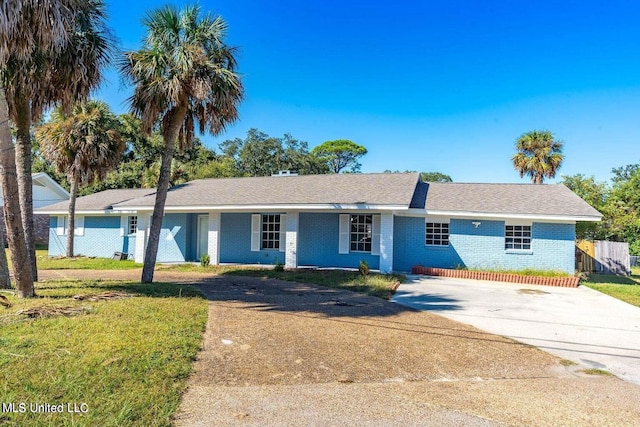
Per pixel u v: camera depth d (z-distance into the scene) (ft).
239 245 58.18
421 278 46.16
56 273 47.39
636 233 72.43
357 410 12.44
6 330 18.03
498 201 51.80
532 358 18.07
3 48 20.76
